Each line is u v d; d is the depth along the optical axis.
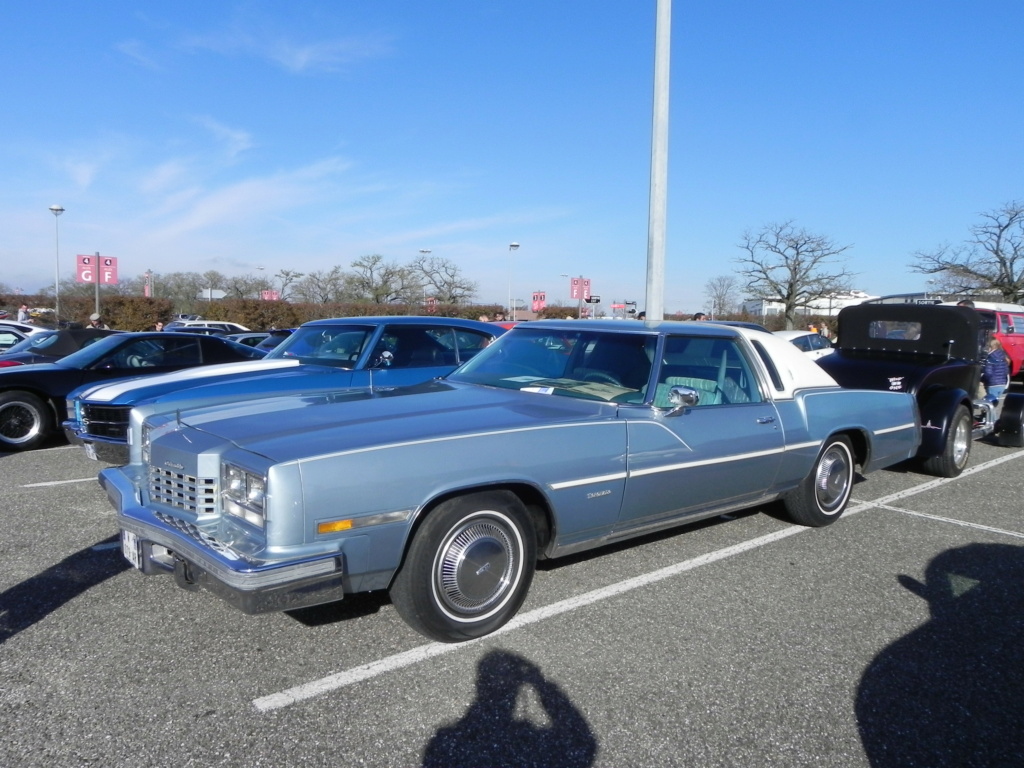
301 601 3.06
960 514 6.18
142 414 4.80
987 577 4.66
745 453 4.68
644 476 4.13
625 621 3.91
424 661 3.43
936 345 8.11
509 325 8.62
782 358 5.28
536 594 4.24
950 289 32.19
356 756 2.72
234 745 2.77
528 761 2.71
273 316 35.19
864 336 8.70
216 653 3.48
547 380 4.66
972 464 8.45
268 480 3.05
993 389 9.50
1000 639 3.79
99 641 3.59
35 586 4.27
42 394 8.70
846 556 5.01
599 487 3.94
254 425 3.67
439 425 3.65
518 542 3.69
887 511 6.23
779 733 2.92
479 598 3.60
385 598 4.14
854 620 3.98
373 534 3.22
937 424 7.37
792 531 5.54
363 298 43.19
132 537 3.60
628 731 2.91
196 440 3.55
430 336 7.53
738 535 5.42
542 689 3.21
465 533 3.52
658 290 8.38
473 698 3.12
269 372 6.79
